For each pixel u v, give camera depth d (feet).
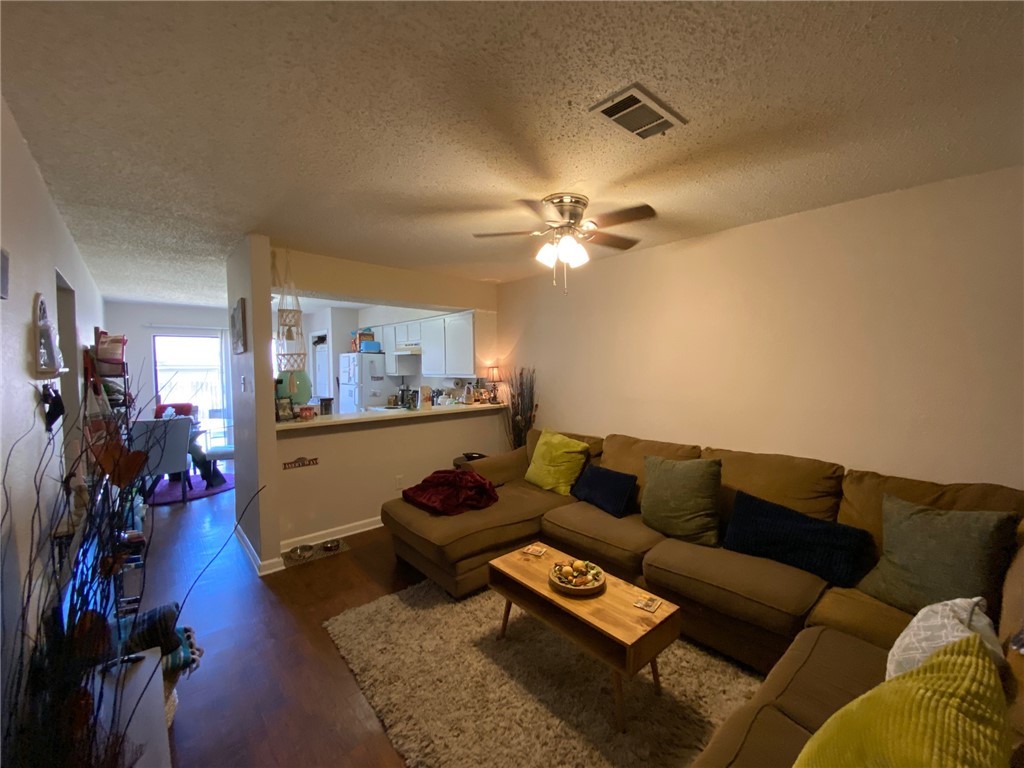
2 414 3.81
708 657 6.56
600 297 11.81
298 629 7.47
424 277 13.10
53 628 4.14
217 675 6.35
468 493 9.48
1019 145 5.65
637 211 8.04
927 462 7.01
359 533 11.71
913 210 6.98
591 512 9.13
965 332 6.63
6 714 3.57
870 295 7.46
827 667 4.49
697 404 9.86
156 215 7.79
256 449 9.55
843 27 3.62
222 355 21.25
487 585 8.75
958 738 2.19
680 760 4.91
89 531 4.27
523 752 5.02
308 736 5.33
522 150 5.65
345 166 6.02
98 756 3.53
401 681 6.15
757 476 8.05
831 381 7.93
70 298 8.90
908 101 4.67
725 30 3.64
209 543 11.16
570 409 12.76
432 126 5.05
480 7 3.35
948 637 3.57
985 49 3.86
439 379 18.90
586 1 3.30
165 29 3.48
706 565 6.68
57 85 4.14
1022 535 4.99
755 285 8.82
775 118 4.98
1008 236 6.26
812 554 6.48
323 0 3.22
